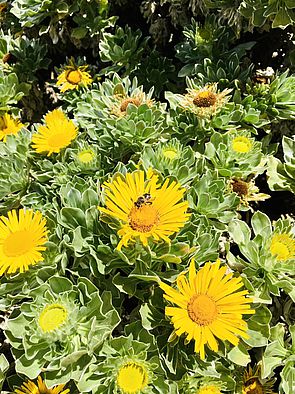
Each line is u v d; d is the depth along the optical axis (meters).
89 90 0.34
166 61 0.35
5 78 0.33
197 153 0.26
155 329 0.22
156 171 0.22
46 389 0.20
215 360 0.21
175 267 0.22
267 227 0.23
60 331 0.19
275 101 0.28
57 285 0.20
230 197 0.23
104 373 0.20
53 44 0.40
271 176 0.26
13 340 0.20
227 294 0.19
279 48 0.35
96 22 0.35
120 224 0.20
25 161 0.27
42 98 0.39
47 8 0.34
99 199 0.22
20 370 0.19
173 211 0.20
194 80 0.31
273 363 0.22
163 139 0.26
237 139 0.26
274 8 0.27
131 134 0.25
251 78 0.32
